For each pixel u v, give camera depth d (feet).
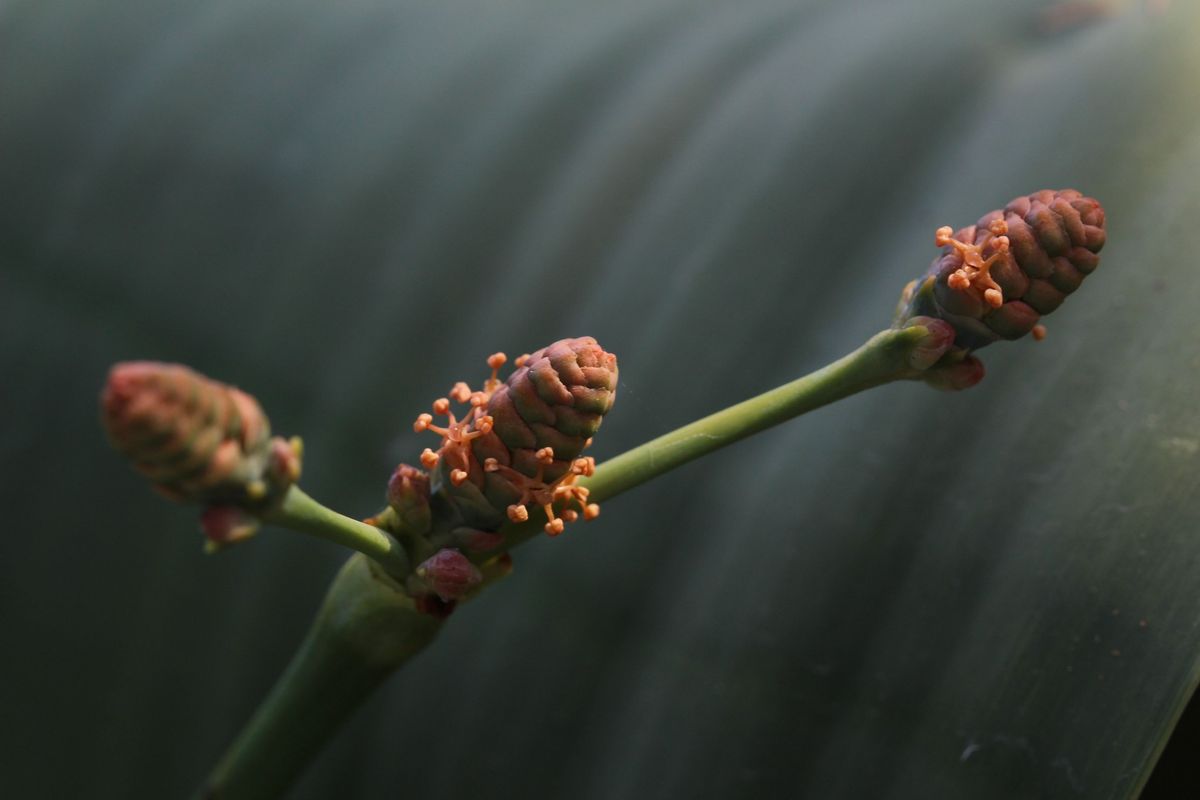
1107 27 0.93
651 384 0.91
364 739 0.90
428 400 0.94
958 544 0.84
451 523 0.75
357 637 0.78
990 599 0.83
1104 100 0.90
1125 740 0.79
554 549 0.89
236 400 0.69
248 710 0.93
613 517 0.89
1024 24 0.94
